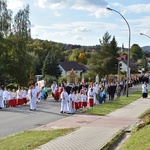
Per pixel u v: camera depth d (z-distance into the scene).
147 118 17.44
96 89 31.67
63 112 24.59
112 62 65.56
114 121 19.89
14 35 50.12
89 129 16.80
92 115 23.03
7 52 49.41
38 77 64.25
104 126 17.88
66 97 24.41
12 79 51.09
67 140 13.75
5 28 48.66
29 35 51.31
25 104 30.92
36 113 24.41
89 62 67.56
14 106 29.30
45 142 13.27
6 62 49.16
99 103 32.41
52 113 24.44
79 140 13.77
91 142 13.38
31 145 12.65
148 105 29.36
